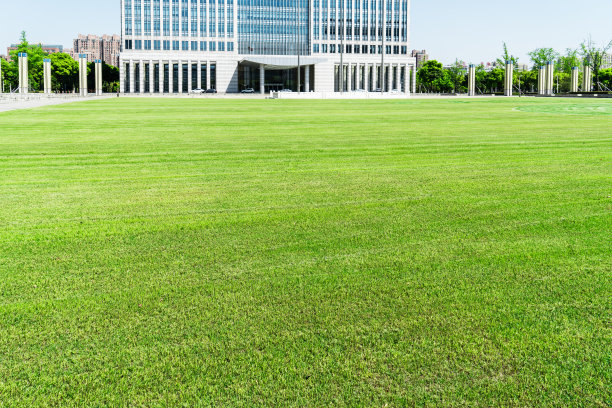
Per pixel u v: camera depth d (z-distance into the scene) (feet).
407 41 439.63
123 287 15.61
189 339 12.66
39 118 86.63
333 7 424.05
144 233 20.94
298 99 226.38
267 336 12.81
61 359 11.82
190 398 10.44
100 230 21.33
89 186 30.12
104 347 12.30
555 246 19.44
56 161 39.45
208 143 50.72
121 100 190.90
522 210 24.66
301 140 53.42
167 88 421.59
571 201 26.43
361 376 11.17
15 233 20.84
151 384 10.90
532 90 401.90
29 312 13.98
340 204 25.73
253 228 21.68
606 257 18.25
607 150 45.78
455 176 33.27
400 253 18.65
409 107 136.56
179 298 14.88
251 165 37.60
